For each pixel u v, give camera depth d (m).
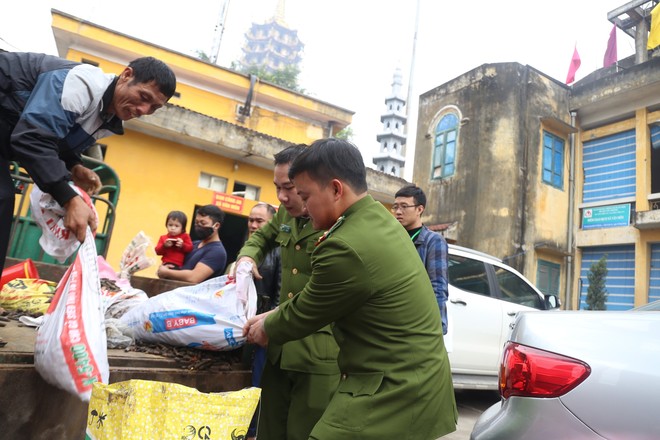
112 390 1.14
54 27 9.16
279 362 2.04
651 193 11.24
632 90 11.55
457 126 13.38
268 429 2.07
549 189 12.18
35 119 1.52
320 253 1.44
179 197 8.48
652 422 1.32
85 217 1.59
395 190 9.88
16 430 1.56
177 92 10.75
